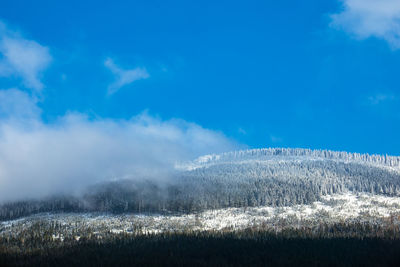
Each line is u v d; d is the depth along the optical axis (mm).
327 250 159250
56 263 165500
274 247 170250
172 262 154125
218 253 165375
